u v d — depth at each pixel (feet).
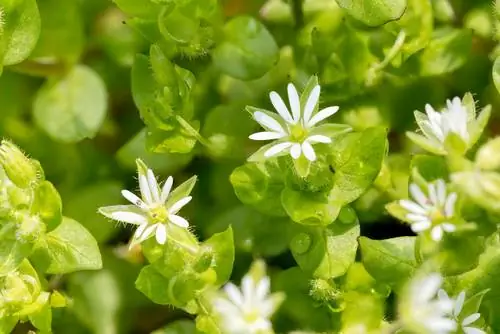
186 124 0.66
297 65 0.70
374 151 0.64
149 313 0.69
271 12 0.71
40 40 0.70
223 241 0.64
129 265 0.69
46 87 0.70
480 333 0.63
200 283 0.64
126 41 0.70
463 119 0.62
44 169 0.71
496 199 0.61
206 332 0.64
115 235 0.69
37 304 0.65
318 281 0.65
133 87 0.68
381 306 0.65
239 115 0.69
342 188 0.65
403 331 0.64
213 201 0.69
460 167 0.62
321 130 0.63
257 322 0.62
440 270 0.63
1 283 0.65
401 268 0.64
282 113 0.63
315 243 0.66
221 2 0.71
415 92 0.69
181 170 0.69
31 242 0.64
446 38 0.68
